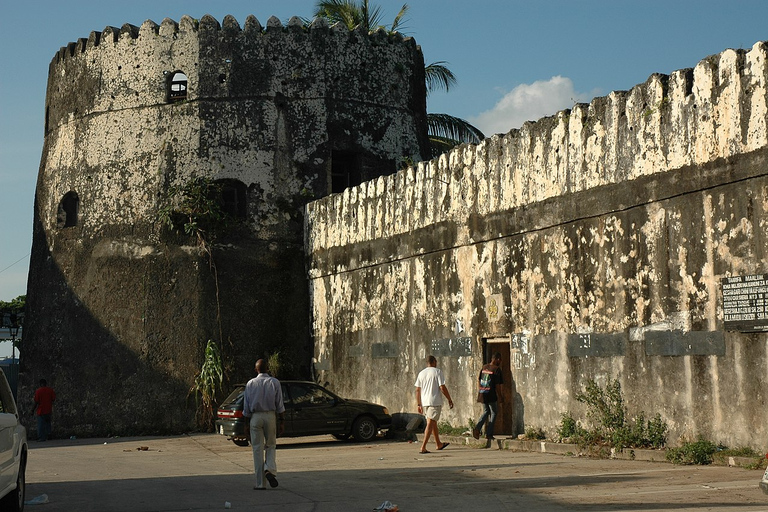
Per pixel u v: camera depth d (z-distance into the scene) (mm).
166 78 27156
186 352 25797
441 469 14477
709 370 13883
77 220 27812
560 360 17062
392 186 22844
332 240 25625
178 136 26812
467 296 19891
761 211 13117
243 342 26266
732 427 13445
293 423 20312
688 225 14398
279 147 27125
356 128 27797
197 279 26141
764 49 13148
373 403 22141
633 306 15438
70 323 26938
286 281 26906
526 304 18062
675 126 14695
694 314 14211
